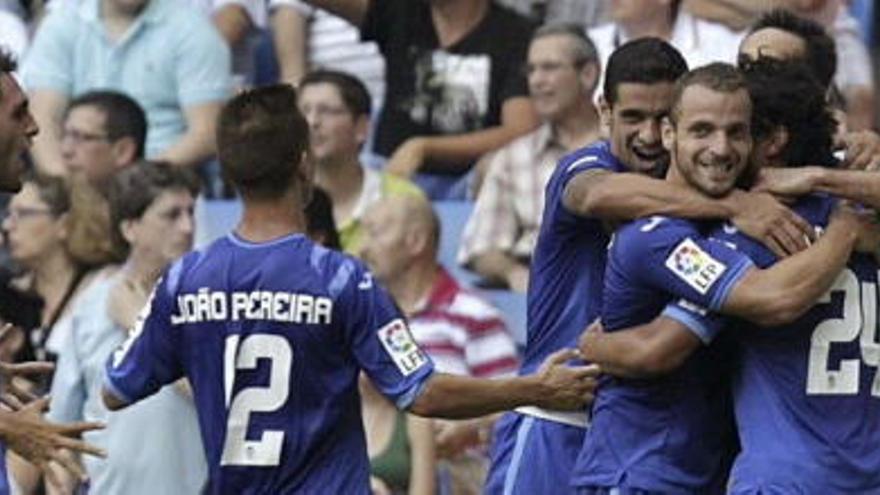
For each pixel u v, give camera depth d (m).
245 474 24.75
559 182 25.78
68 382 33.72
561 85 36.91
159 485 32.59
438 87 38.94
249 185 24.84
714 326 24.25
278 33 40.75
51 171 38.59
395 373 24.64
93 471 32.75
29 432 24.48
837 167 24.69
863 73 38.53
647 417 24.75
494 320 34.81
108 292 33.91
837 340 24.25
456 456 33.66
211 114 39.44
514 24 39.09
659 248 24.28
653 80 25.33
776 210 24.12
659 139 25.39
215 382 24.84
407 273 34.78
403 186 36.94
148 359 25.19
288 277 24.66
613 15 38.53
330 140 36.62
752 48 26.84
